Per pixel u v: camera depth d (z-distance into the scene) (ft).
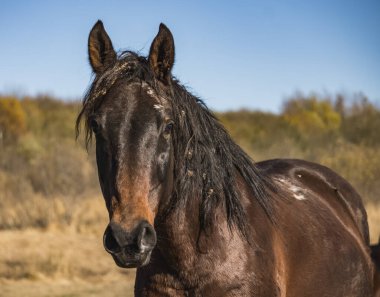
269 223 13.80
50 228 45.27
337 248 15.33
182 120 12.22
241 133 81.92
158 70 12.20
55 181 53.93
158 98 11.69
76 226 45.78
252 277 12.87
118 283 33.04
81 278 34.06
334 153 59.00
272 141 70.85
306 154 61.26
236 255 12.85
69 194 51.24
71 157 55.67
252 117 92.53
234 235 12.96
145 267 13.08
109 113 11.46
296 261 14.16
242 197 13.60
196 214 12.66
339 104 105.40
